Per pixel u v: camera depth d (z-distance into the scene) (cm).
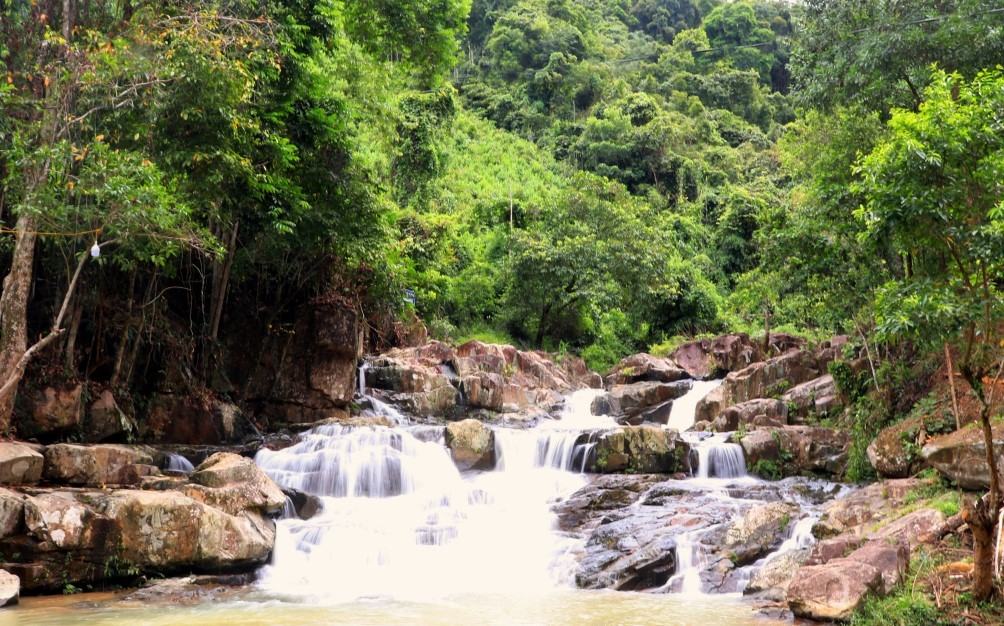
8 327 1265
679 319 3741
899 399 1520
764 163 5781
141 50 1352
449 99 3909
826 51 1769
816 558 1026
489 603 1021
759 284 2378
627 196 3809
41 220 1259
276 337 1994
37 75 1345
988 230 745
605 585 1125
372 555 1223
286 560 1197
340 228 1842
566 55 6781
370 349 2570
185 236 1350
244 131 1491
